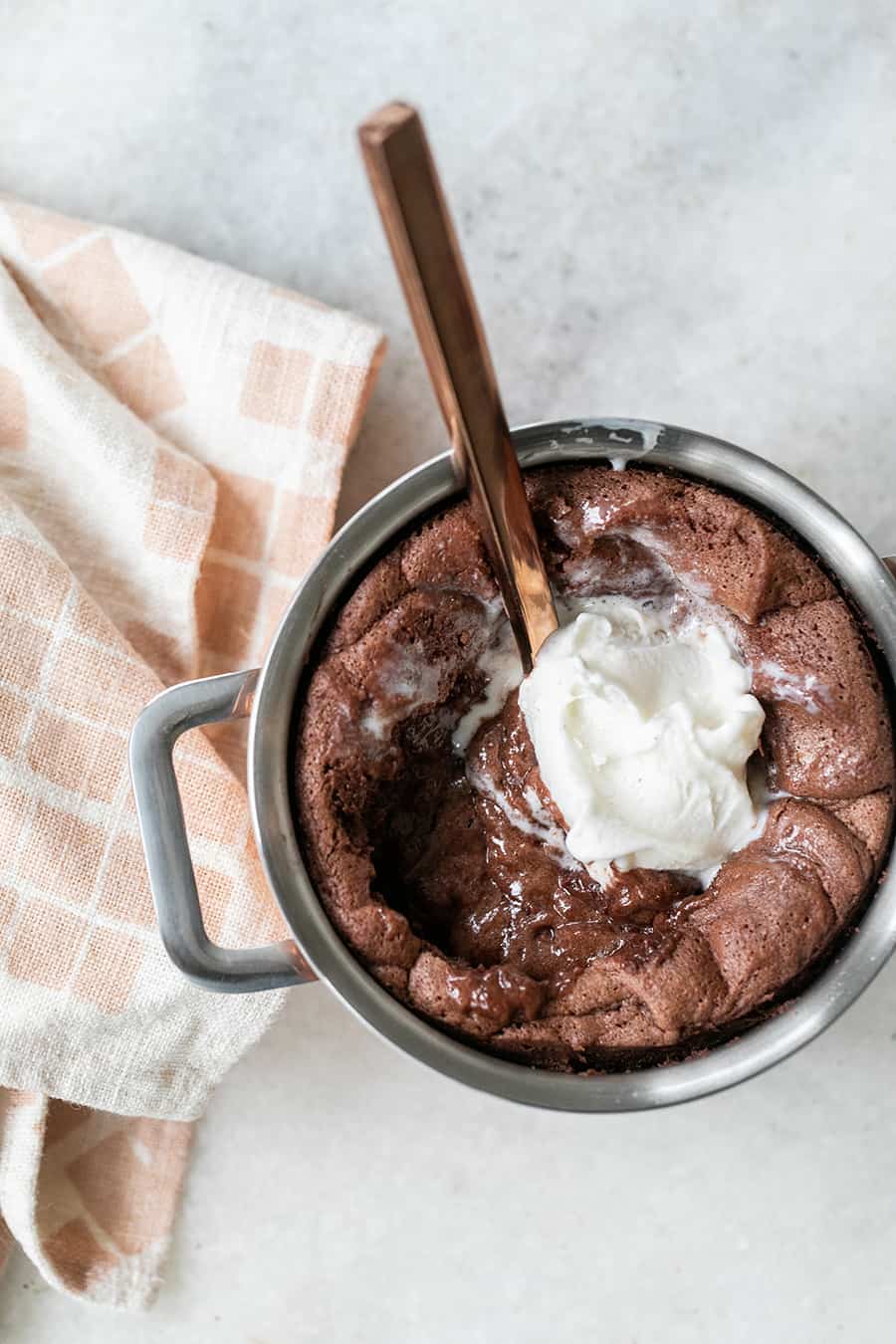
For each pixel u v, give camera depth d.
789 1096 0.53
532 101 0.53
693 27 0.52
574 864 0.45
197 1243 0.53
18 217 0.51
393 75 0.53
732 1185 0.53
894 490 0.52
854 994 0.43
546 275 0.53
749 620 0.43
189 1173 0.53
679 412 0.52
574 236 0.53
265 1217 0.53
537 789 0.45
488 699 0.46
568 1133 0.53
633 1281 0.53
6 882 0.49
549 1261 0.53
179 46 0.53
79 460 0.50
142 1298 0.52
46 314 0.51
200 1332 0.53
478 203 0.53
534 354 0.53
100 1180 0.53
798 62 0.52
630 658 0.44
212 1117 0.53
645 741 0.43
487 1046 0.43
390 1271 0.53
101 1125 0.53
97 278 0.51
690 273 0.53
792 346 0.52
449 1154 0.53
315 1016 0.53
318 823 0.43
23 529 0.49
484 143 0.53
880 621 0.43
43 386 0.49
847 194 0.52
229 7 0.53
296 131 0.53
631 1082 0.43
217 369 0.50
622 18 0.53
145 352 0.51
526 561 0.42
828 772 0.43
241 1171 0.53
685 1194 0.53
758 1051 0.43
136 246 0.51
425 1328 0.53
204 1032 0.49
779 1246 0.53
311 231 0.53
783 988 0.43
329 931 0.43
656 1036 0.43
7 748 0.49
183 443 0.51
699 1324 0.53
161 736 0.43
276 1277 0.53
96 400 0.50
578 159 0.53
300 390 0.50
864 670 0.43
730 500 0.43
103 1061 0.49
